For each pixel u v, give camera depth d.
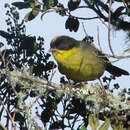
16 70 9.48
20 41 10.42
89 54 12.27
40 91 9.51
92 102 9.84
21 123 9.61
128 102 9.57
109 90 10.18
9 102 9.85
